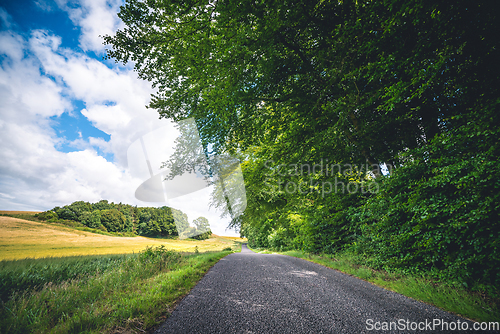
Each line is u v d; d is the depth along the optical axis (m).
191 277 5.52
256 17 7.06
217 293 4.25
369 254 7.61
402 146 7.41
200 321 2.93
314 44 8.84
